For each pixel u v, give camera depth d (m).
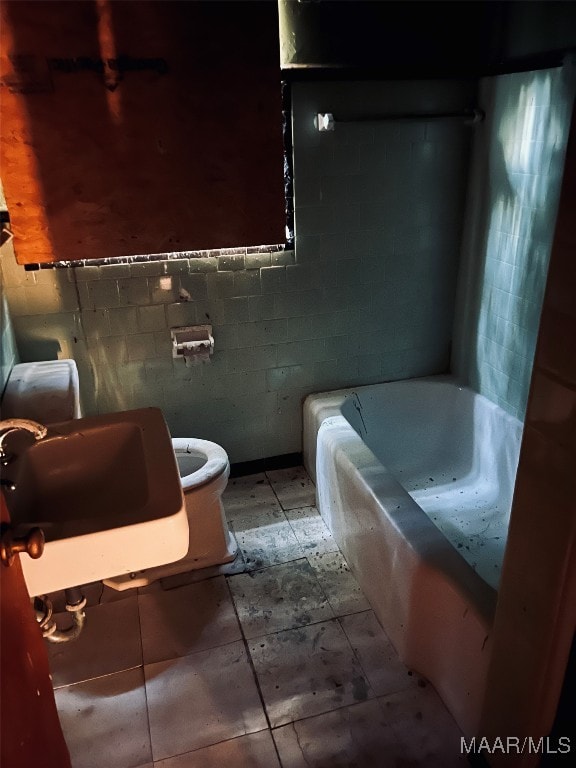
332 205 2.56
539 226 2.23
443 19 2.31
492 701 1.52
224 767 1.69
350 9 2.22
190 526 2.30
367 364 2.92
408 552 1.83
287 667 1.98
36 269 2.34
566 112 2.01
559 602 1.22
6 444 1.46
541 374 1.19
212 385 2.76
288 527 2.65
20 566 1.09
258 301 2.65
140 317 2.54
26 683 1.04
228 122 1.95
